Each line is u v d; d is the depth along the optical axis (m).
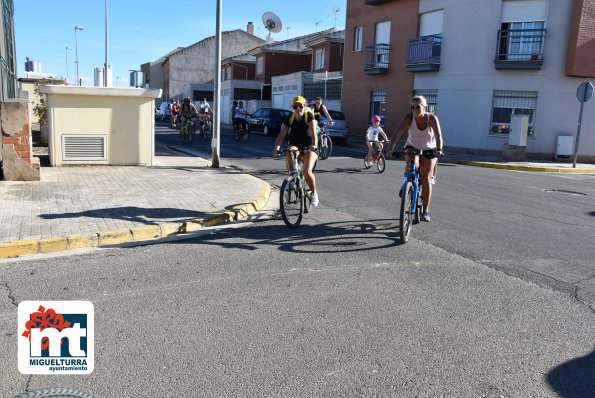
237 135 23.94
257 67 47.88
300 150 7.59
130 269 5.41
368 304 4.60
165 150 17.44
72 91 11.61
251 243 6.50
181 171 11.84
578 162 20.16
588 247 6.70
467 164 18.73
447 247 6.52
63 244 6.07
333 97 31.77
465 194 10.83
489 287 5.12
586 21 19.27
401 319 4.30
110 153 12.23
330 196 9.87
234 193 9.26
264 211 8.45
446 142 22.92
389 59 25.97
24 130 9.52
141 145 12.41
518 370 3.54
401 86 25.25
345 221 7.82
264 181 11.20
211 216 7.45
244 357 3.62
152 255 5.93
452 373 3.47
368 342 3.88
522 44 20.47
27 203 7.82
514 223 8.05
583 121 20.08
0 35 12.88
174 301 4.57
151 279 5.12
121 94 11.98
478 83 21.56
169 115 46.34
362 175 12.99
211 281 5.10
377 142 13.70
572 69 19.47
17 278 5.07
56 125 11.71
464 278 5.36
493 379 3.41
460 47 22.05
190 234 6.92
